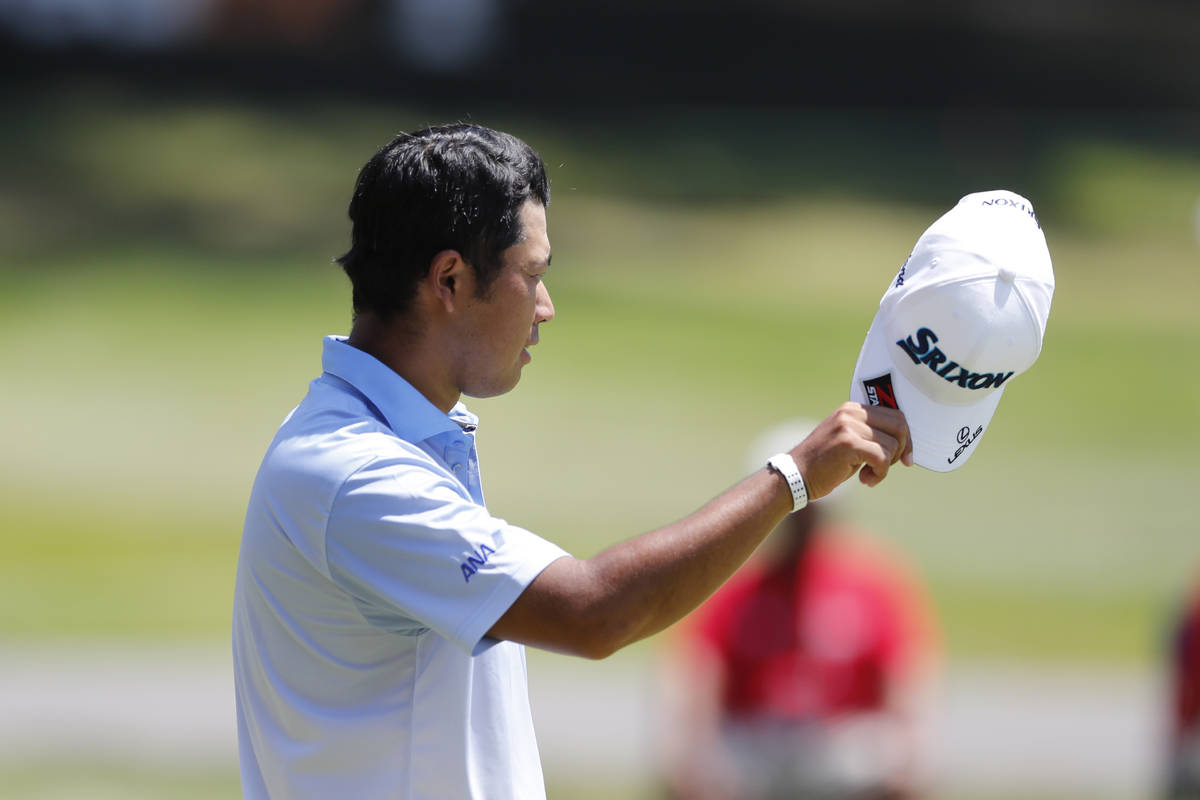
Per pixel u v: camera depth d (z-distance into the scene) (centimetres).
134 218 11156
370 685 824
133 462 6650
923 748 1948
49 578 4853
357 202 845
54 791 2848
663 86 14150
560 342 9131
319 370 8494
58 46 13300
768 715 1892
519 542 789
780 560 1939
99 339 8881
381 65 13688
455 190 817
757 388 8431
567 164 12812
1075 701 3728
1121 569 5334
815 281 10862
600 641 775
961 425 867
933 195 12888
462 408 895
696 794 1920
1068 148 13938
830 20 14375
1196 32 14875
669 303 10150
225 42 13475
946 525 5938
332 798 827
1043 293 855
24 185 11475
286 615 827
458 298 830
